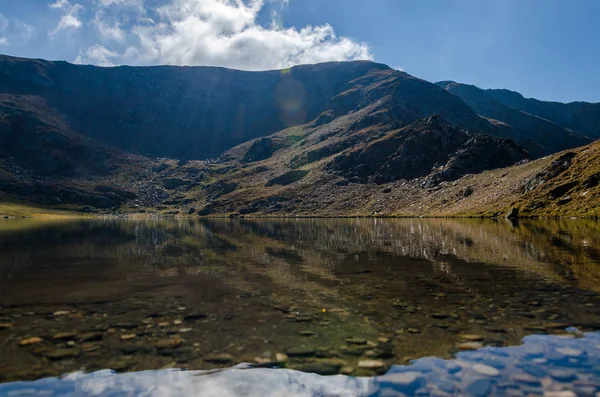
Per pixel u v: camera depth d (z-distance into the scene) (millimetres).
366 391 7105
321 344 9531
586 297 14000
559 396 6840
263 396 6934
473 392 7012
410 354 8852
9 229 76750
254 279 18609
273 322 11414
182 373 7918
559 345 9258
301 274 19969
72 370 8062
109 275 20062
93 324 11250
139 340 9875
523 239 39031
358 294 15102
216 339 9914
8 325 11164
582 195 89250
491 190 129125
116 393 7059
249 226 88125
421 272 20109
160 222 130000
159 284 17484
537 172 114812
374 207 169500
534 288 15656
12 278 19281
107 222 131125
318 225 88688
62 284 17578
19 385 7375
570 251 28062
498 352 8891
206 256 28562
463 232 52875
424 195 163500
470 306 13008
